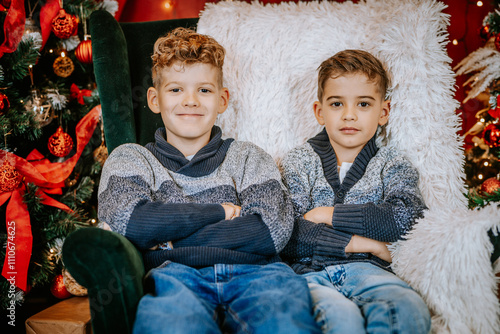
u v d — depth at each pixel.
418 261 0.93
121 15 1.95
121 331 0.81
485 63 1.50
